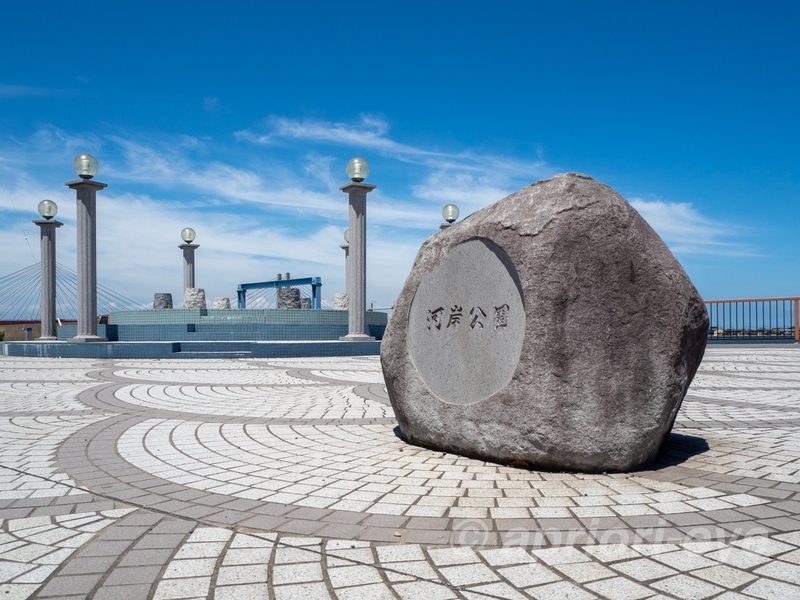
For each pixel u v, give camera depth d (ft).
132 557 11.00
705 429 22.50
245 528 12.34
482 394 17.67
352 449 19.42
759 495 14.21
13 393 33.96
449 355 18.66
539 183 17.52
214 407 28.66
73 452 19.21
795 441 20.26
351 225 72.90
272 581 9.99
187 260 99.40
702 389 34.45
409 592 9.56
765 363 53.06
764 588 9.62
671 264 16.65
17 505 13.94
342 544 11.46
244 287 103.60
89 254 70.03
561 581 9.88
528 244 16.62
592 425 15.80
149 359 63.93
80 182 68.85
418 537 11.73
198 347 67.97
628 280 16.10
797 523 12.40
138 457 18.51
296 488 15.03
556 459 16.08
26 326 101.86
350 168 72.18
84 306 69.97
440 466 17.01
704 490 14.60
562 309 16.05
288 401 30.63
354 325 72.90
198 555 11.04
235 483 15.57
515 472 16.30
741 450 18.85
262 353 65.87
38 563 10.79
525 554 10.93
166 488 15.17
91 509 13.64
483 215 18.37
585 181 16.89
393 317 20.56
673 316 16.20
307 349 67.15
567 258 16.15
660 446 17.58
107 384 38.47
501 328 17.31
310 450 19.31
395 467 16.97
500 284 17.49
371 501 13.91
